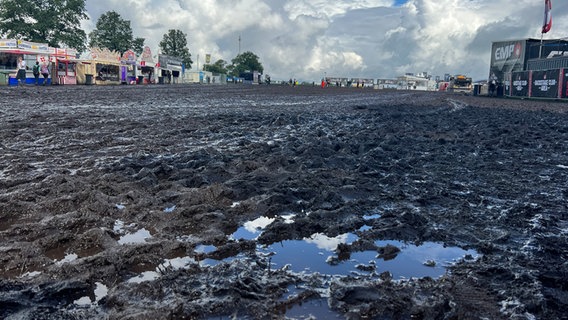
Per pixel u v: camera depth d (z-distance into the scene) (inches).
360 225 146.3
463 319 88.0
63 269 103.0
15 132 324.8
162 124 409.4
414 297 95.6
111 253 111.4
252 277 102.0
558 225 153.9
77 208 149.3
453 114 689.6
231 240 128.1
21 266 107.2
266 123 448.5
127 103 692.1
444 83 3376.0
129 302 89.7
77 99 740.0
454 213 161.2
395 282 104.0
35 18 2347.4
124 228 135.2
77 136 317.4
